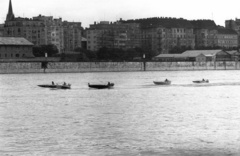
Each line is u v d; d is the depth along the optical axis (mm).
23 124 122250
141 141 100375
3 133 109875
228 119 127062
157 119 128250
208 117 131250
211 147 94688
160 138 102875
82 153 91750
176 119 127812
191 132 108812
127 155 90000
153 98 188000
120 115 137000
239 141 99438
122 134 107500
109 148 95000
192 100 179375
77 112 145000
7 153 92125
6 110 152750
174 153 90812
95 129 113562
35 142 100375
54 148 95500
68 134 107938
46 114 141375
